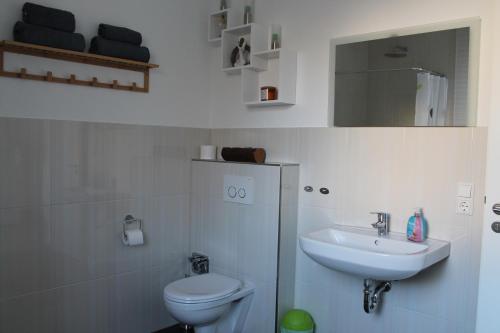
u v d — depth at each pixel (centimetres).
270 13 280
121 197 265
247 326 273
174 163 293
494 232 193
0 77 216
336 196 247
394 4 226
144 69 272
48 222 234
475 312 203
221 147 309
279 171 251
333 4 249
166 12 284
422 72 215
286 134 270
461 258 206
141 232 264
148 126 277
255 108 288
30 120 226
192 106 303
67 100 240
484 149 198
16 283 224
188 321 236
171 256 295
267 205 258
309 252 210
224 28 296
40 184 230
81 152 246
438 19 212
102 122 254
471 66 200
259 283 264
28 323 230
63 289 242
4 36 218
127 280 271
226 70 287
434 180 213
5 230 219
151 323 286
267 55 273
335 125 247
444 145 209
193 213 303
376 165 232
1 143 216
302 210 263
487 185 194
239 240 275
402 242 208
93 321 256
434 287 214
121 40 251
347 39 242
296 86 267
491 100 192
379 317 234
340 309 249
